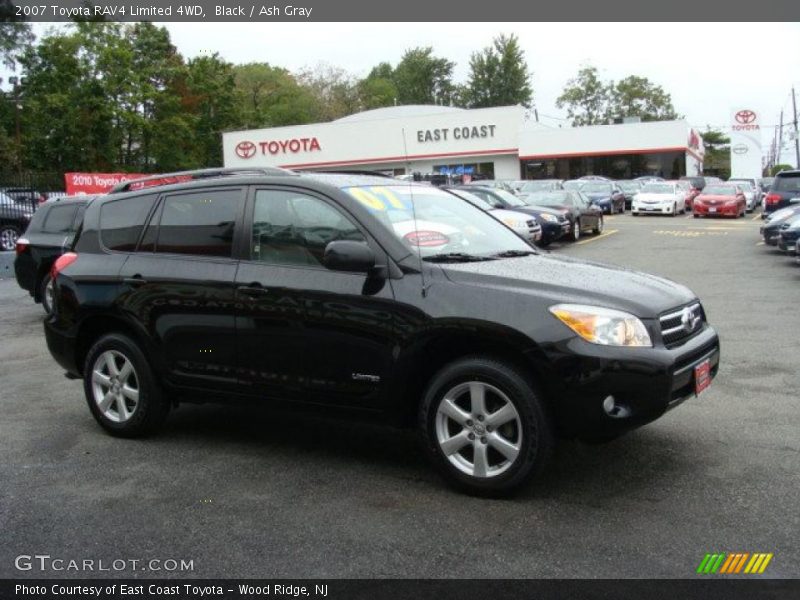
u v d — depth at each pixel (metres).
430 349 4.50
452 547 3.81
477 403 4.35
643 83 88.75
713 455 4.96
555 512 4.18
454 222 5.29
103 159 49.94
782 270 14.75
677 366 4.30
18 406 6.70
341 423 5.95
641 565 3.58
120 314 5.57
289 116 81.06
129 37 52.06
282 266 4.97
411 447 5.34
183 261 5.37
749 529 3.91
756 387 6.57
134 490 4.68
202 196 5.43
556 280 4.46
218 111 60.06
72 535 4.07
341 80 90.25
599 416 4.12
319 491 4.58
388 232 4.73
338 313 4.68
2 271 17.56
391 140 52.19
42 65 50.81
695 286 12.99
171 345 5.37
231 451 5.36
